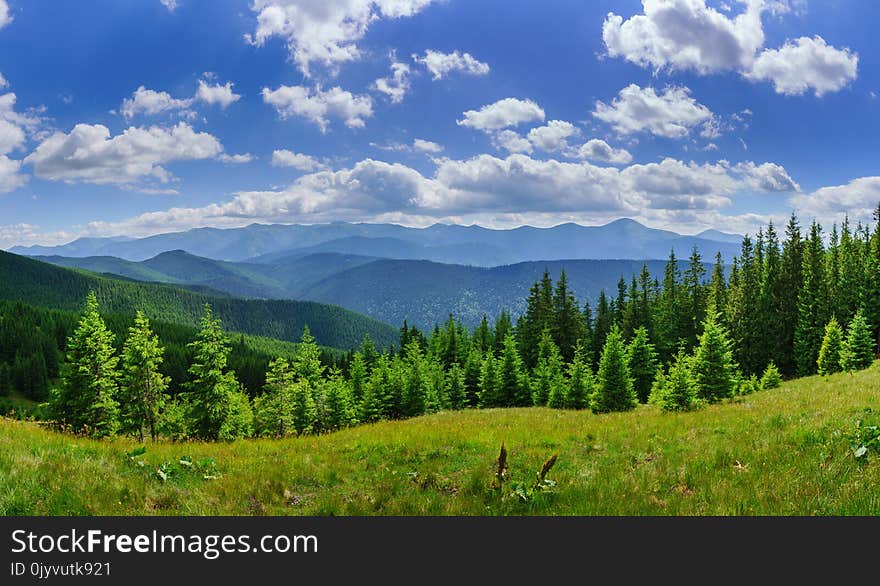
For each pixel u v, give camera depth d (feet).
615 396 125.08
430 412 183.62
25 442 38.70
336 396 182.60
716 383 100.07
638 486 30.73
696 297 228.84
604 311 273.95
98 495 28.89
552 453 41.11
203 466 37.70
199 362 117.50
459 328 313.12
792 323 214.28
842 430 35.27
